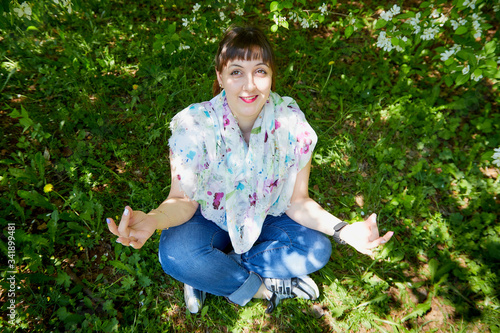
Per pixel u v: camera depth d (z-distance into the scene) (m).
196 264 1.66
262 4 4.06
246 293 1.83
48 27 3.44
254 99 1.49
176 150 1.60
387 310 2.01
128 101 2.93
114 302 1.90
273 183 1.69
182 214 1.69
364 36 3.71
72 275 1.96
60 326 1.78
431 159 2.81
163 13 3.85
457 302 2.06
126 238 1.33
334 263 2.17
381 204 2.50
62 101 2.84
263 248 1.84
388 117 2.99
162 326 1.84
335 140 2.81
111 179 2.43
